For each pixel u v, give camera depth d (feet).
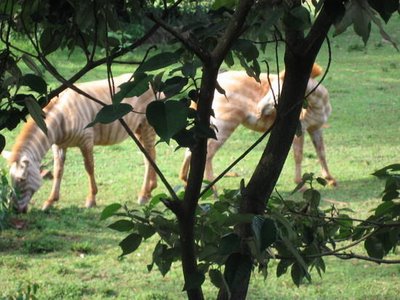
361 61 96.89
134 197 49.85
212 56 9.33
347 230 13.87
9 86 9.78
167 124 8.07
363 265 38.19
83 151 46.55
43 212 45.52
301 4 11.26
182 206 9.86
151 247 40.47
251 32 11.18
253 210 11.82
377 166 57.47
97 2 9.78
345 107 74.90
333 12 8.96
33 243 39.65
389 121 70.49
